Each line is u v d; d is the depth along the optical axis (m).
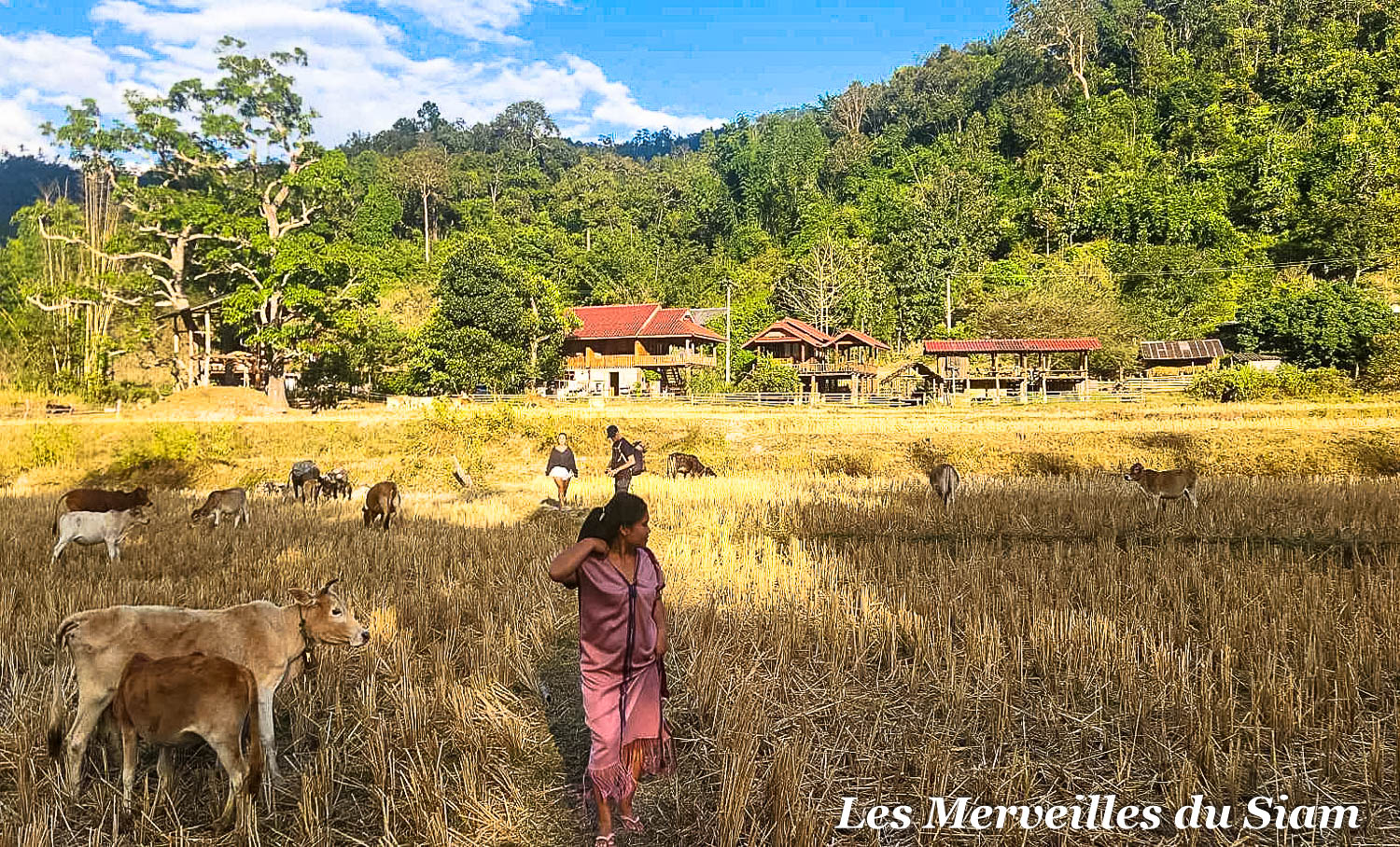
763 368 46.59
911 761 5.09
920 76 118.38
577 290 77.75
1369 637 6.52
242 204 44.56
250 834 4.12
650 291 77.06
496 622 7.41
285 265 39.97
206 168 43.38
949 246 69.12
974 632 6.78
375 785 4.70
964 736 5.43
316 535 12.24
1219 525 12.38
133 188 41.50
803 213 88.75
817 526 13.13
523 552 10.51
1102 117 91.38
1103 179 80.62
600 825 4.14
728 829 4.17
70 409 36.59
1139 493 15.24
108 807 4.41
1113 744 5.27
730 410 36.91
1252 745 5.13
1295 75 87.31
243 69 42.03
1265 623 7.07
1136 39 101.44
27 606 7.86
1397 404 32.69
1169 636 6.88
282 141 43.88
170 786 4.58
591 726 4.23
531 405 39.19
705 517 14.05
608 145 186.50
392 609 7.51
